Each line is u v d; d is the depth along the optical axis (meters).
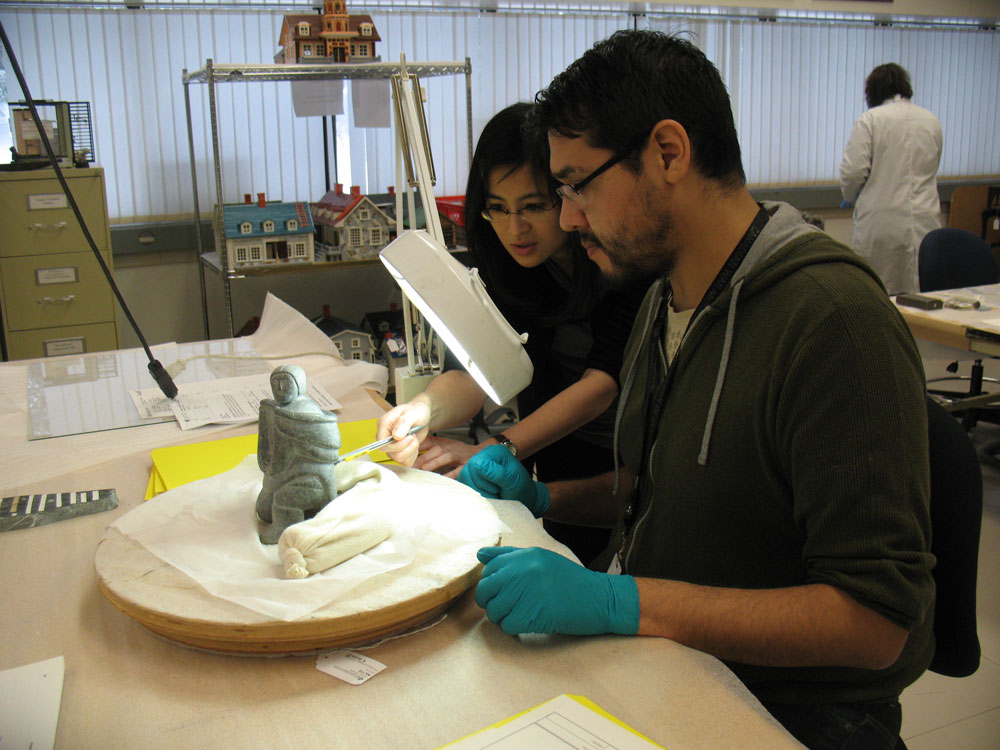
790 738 0.64
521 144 1.24
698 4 4.13
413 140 1.10
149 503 0.97
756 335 0.87
